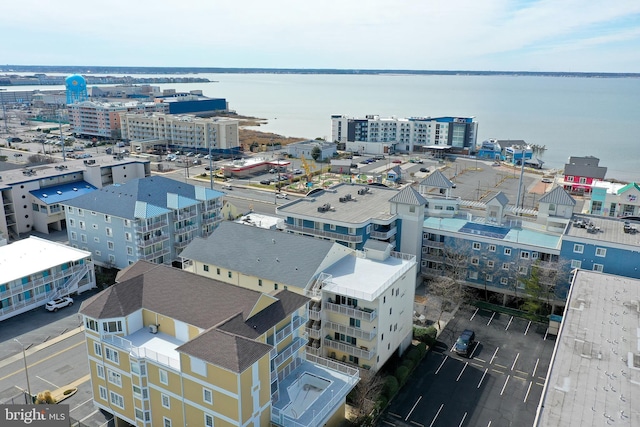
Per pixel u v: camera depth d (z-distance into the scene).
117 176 129.25
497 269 81.00
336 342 58.91
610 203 122.25
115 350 47.97
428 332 68.94
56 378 59.06
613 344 49.59
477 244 82.19
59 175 116.81
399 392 59.28
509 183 172.00
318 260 60.66
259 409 43.34
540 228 86.75
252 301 47.59
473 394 59.09
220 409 42.00
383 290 57.00
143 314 51.50
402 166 198.88
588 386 42.81
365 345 57.66
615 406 40.22
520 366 64.81
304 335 54.34
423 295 83.56
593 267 74.12
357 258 66.56
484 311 79.38
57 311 75.62
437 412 55.84
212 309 48.19
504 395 58.97
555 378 43.91
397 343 64.44
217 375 41.03
